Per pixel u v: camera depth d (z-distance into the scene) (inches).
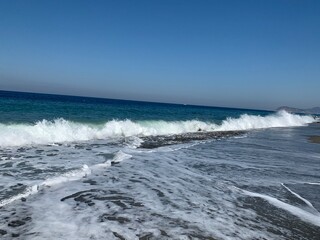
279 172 408.5
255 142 741.3
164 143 624.7
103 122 806.5
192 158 470.6
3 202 229.1
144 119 1069.1
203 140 721.0
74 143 536.7
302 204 283.6
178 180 332.2
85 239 181.9
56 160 378.6
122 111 1397.6
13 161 360.2
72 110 1115.3
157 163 412.8
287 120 1674.5
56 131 582.6
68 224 201.6
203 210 245.4
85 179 308.3
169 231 200.5
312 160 525.3
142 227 204.4
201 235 197.8
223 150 575.5
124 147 526.3
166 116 1370.6
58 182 289.1
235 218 233.5
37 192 258.7
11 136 488.7
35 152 425.1
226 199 279.6
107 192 273.1
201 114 1883.6
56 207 230.1
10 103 1112.2
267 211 256.4
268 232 212.7
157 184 310.0
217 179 349.7
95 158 408.2
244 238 198.5
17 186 267.1
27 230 188.5
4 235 179.6
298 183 358.3
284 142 781.9
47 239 178.4
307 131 1266.0
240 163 453.1
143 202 253.9
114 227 201.8
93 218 214.5
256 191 313.4
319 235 217.6
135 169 366.6
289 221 238.1
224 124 1190.9
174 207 247.1
